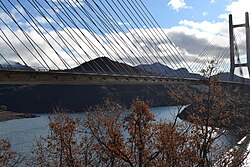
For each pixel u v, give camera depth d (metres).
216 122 19.88
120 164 18.48
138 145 16.36
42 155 20.84
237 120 32.72
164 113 53.22
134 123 16.83
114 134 16.69
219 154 23.48
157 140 17.31
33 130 61.97
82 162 19.48
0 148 22.70
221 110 20.03
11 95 148.88
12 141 43.38
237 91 42.03
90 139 19.59
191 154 18.08
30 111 129.75
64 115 21.48
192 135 18.92
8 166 22.75
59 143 19.94
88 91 106.06
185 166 17.83
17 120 100.94
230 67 82.38
